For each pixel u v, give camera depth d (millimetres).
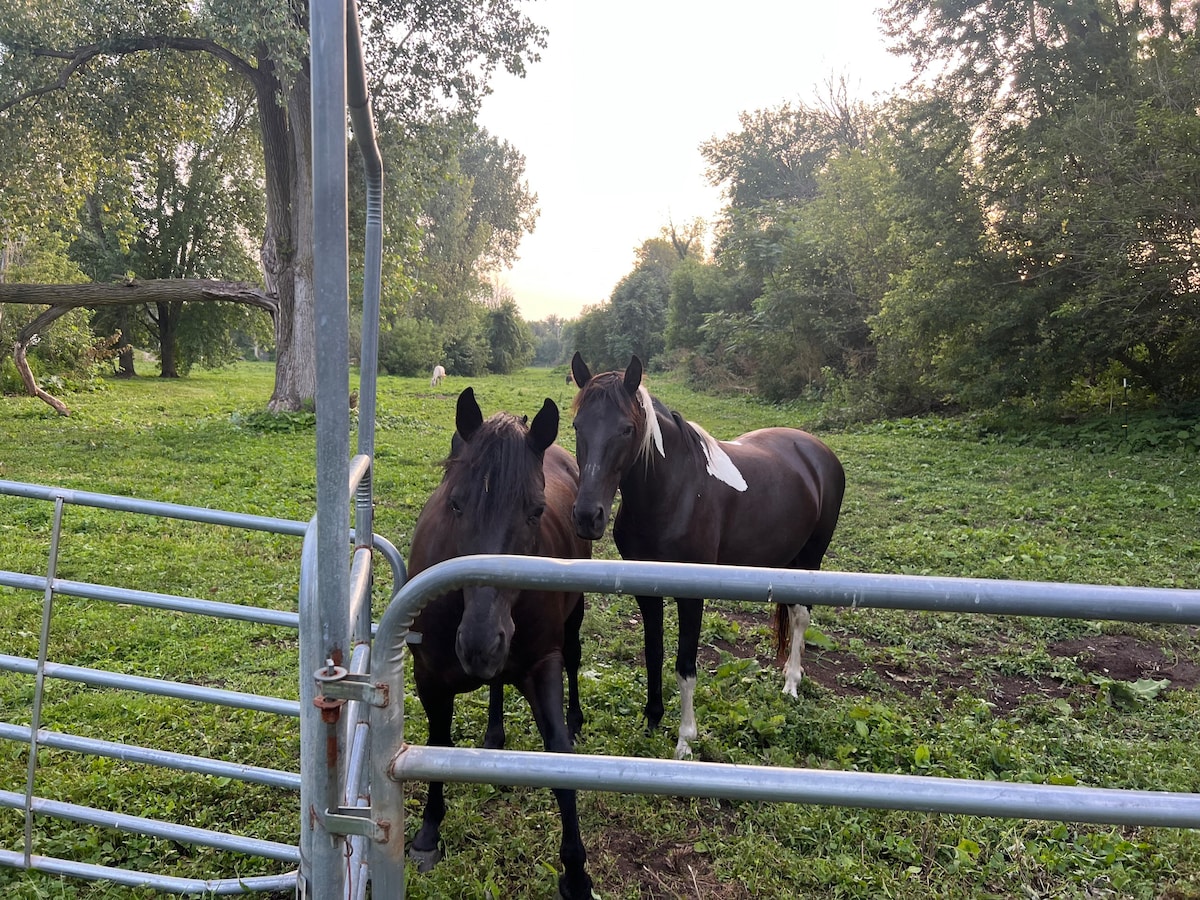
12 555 5828
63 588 2496
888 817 2953
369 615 2348
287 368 14914
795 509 4207
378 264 2320
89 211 25734
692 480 3576
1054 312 12453
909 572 6574
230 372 36688
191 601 2496
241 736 3441
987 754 3453
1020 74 13195
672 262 55344
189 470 9633
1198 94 11062
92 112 13953
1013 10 13078
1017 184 12883
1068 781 3232
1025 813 1241
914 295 14406
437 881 2541
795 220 25812
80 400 17594
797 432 4844
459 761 1323
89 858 2604
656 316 45094
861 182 19594
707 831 2910
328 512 1283
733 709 3768
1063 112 12805
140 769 3152
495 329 51438
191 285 13914
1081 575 6312
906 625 5258
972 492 9531
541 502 2326
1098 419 13188
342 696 1317
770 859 2738
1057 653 4910
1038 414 13797
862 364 20672
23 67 12727
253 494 8477
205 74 15336
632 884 2625
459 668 2449
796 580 1195
